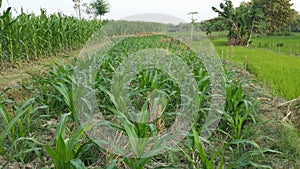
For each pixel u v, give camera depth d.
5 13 7.71
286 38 38.00
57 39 11.94
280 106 5.35
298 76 8.66
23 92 5.91
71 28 13.02
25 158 3.37
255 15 30.11
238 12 30.41
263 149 2.81
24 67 8.86
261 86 7.20
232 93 4.45
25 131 3.27
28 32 9.72
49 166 3.08
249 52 18.91
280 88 6.87
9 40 8.44
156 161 3.41
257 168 3.19
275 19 42.44
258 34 40.50
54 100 4.77
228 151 3.64
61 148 2.40
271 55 17.11
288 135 3.86
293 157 3.47
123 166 3.19
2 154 3.02
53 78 4.97
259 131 4.12
